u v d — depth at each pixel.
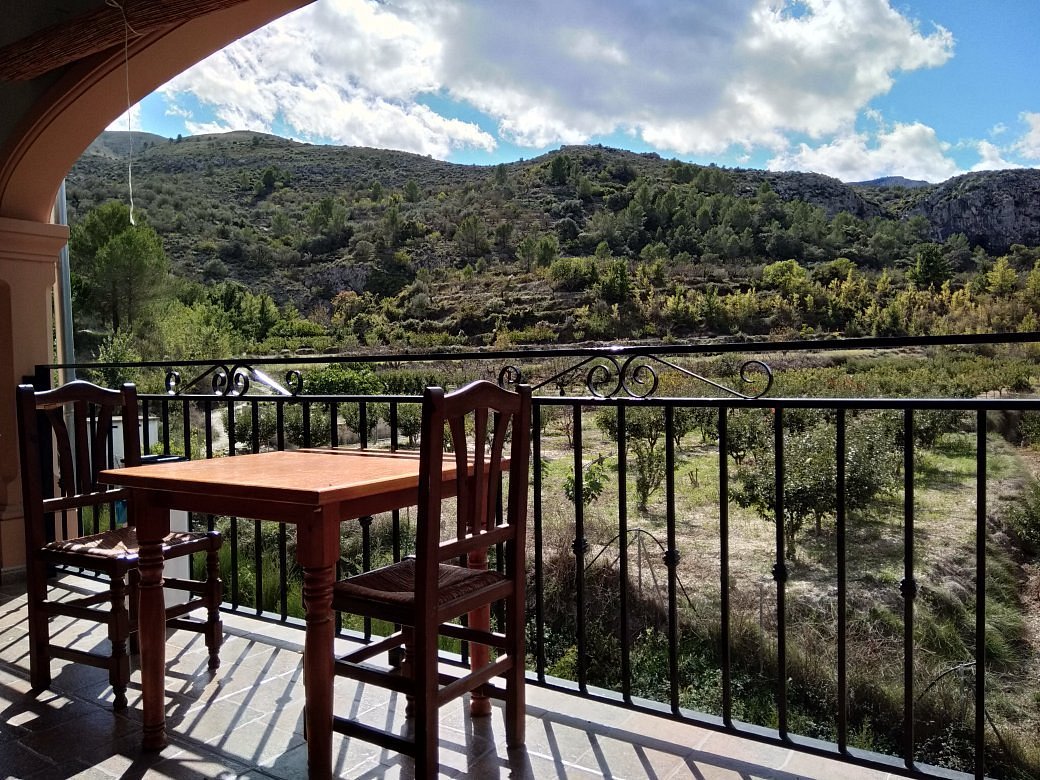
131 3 3.10
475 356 2.32
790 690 7.54
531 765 1.84
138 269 30.98
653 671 7.93
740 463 12.30
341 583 1.75
